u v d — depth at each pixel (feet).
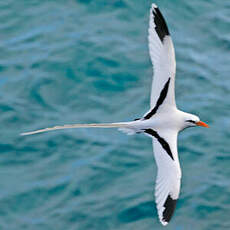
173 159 44.39
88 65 86.69
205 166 72.54
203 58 91.91
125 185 69.15
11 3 99.91
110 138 76.59
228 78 87.86
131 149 74.59
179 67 89.81
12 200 67.51
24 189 68.69
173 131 46.01
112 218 65.16
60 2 100.78
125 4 99.86
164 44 44.45
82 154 73.67
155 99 45.57
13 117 77.97
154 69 45.03
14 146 74.18
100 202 67.00
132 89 83.35
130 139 76.48
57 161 72.59
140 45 91.30
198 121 46.21
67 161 72.64
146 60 88.12
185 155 74.28
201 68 89.71
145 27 95.45
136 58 88.38
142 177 70.18
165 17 99.25
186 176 71.10
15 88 82.84
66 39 92.07
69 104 80.69
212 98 83.76
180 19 99.50
